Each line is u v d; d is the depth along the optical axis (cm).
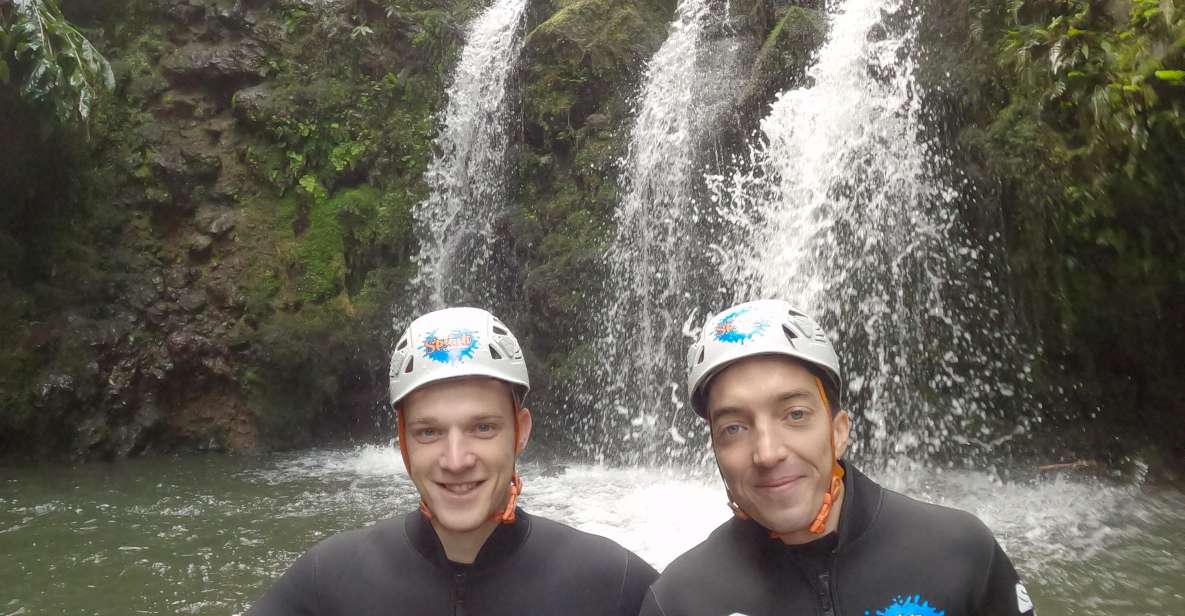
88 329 995
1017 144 735
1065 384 797
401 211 1135
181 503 741
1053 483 730
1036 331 779
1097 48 673
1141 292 735
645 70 1025
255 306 1075
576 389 967
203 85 1145
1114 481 738
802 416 182
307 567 199
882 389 814
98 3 1141
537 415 985
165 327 1053
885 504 189
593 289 980
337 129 1150
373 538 201
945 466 800
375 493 783
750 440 181
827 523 187
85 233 1051
